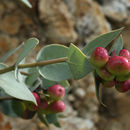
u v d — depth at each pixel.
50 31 0.48
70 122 0.50
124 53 0.20
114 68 0.19
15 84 0.21
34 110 0.23
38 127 0.46
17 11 0.46
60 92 0.23
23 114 0.25
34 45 0.20
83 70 0.20
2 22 0.46
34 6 0.47
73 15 0.50
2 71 0.21
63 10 0.49
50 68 0.22
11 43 0.46
